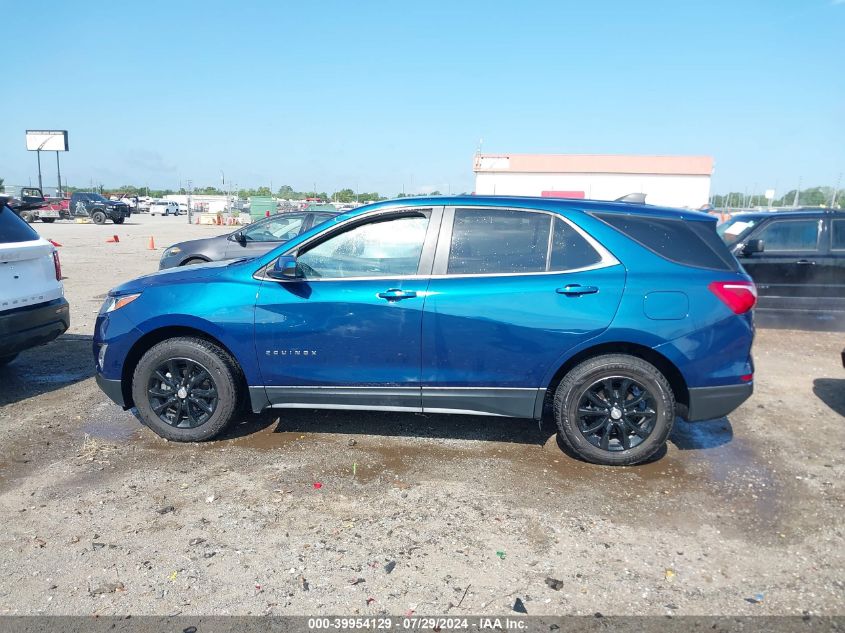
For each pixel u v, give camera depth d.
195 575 2.76
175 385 4.15
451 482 3.68
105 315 4.21
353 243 3.98
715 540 3.08
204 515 3.28
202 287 4.07
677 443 4.33
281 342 3.96
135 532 3.11
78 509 3.33
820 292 8.01
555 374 3.89
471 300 3.75
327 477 3.73
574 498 3.50
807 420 4.84
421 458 4.01
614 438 3.93
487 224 3.89
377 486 3.62
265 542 3.03
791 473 3.85
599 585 2.71
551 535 3.11
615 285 3.69
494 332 3.75
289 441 4.26
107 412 4.82
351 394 4.01
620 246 3.77
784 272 8.07
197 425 4.16
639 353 3.85
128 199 62.31
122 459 3.96
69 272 13.41
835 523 3.24
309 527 3.17
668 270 3.72
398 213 3.96
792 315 8.38
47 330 5.31
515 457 4.04
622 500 3.48
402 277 3.87
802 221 8.14
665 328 3.67
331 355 3.93
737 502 3.47
